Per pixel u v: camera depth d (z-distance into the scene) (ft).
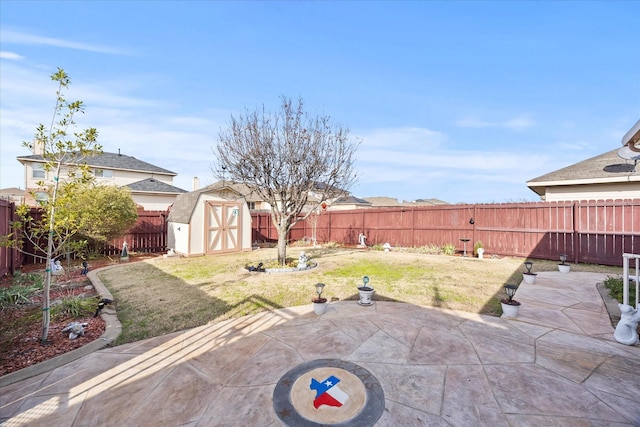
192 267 29.43
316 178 28.17
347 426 7.61
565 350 11.59
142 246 41.50
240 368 10.50
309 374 10.00
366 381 9.56
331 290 20.61
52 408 8.45
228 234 40.16
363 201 114.01
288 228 30.14
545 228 32.55
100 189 32.35
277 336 13.12
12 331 13.83
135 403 8.65
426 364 10.62
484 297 18.72
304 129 27.89
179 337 13.15
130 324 14.57
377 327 14.02
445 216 41.14
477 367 10.38
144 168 86.63
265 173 27.20
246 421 7.84
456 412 8.09
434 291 20.13
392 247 45.83
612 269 27.04
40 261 31.35
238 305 17.37
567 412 8.04
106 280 23.66
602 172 34.78
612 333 13.17
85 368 10.61
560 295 18.95
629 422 7.64
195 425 7.73
